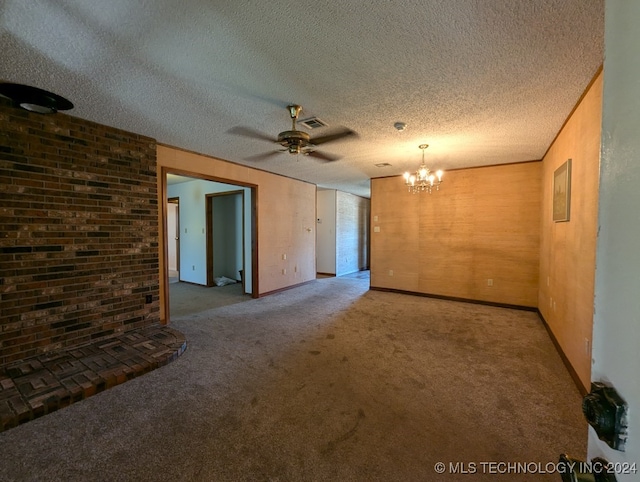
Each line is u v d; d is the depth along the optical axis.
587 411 0.54
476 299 4.93
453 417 1.94
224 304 4.79
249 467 1.53
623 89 0.51
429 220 5.35
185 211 6.76
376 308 4.59
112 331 3.09
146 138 3.35
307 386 2.30
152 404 2.07
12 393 2.06
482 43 1.69
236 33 1.61
